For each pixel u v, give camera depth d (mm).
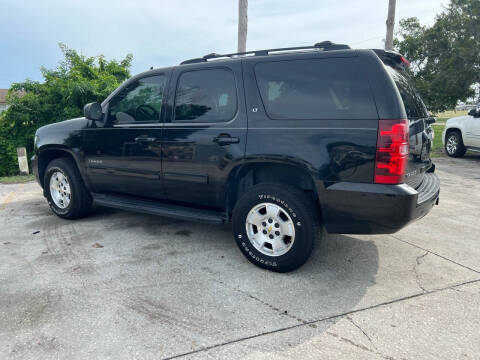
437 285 2939
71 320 2416
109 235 4109
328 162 2801
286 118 3000
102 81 14516
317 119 2869
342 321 2428
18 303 2623
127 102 4020
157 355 2080
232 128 3230
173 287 2879
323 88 2877
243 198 3188
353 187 2719
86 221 4656
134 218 4785
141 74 3961
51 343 2180
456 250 3697
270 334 2281
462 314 2512
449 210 5223
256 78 3188
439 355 2092
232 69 3320
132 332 2291
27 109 13625
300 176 3156
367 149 2662
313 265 3314
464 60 15469
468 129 10258
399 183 2635
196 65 3562
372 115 2660
